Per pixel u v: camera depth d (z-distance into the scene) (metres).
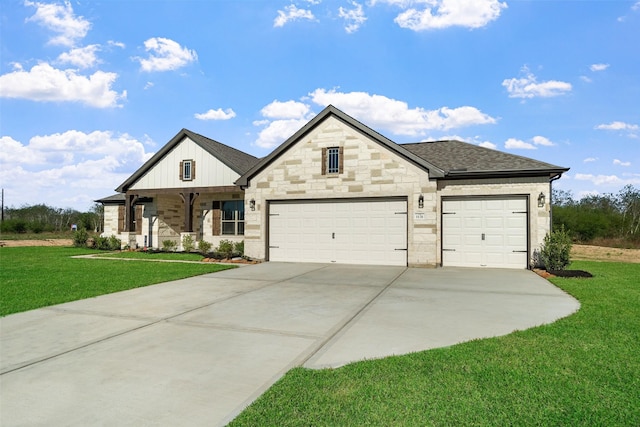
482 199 12.94
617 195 29.38
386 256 13.20
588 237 25.78
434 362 4.07
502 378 3.65
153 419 2.96
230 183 18.00
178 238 21.39
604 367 3.93
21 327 5.62
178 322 5.90
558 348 4.51
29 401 3.28
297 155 14.25
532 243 12.28
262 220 14.65
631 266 13.54
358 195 13.41
